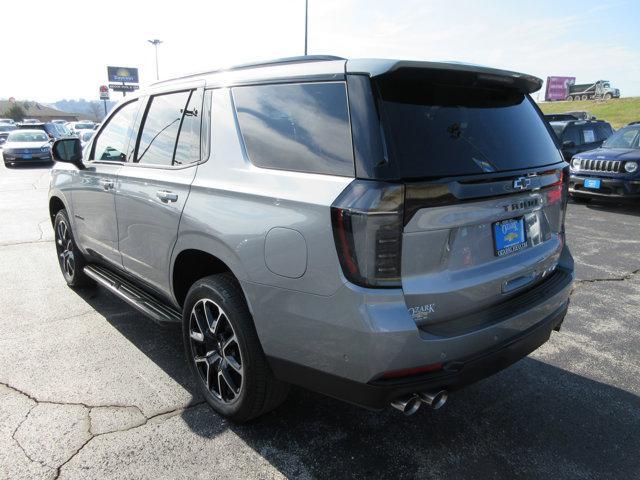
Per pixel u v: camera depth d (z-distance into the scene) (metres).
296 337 2.28
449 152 2.21
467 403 3.09
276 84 2.54
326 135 2.22
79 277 4.80
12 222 8.38
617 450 2.66
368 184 2.00
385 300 2.01
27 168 18.92
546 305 2.62
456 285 2.21
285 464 2.51
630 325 4.29
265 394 2.60
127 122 3.76
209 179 2.74
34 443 2.62
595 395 3.19
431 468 2.50
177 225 2.90
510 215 2.46
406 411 2.16
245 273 2.44
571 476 2.46
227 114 2.77
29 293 4.90
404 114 2.16
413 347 2.04
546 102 66.00
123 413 2.91
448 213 2.12
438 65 2.18
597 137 12.89
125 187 3.47
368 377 2.07
